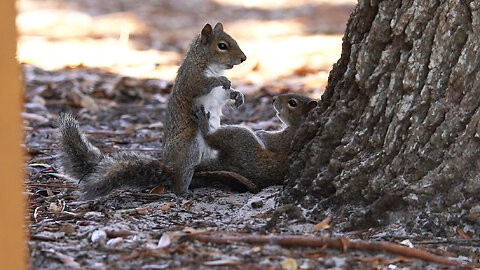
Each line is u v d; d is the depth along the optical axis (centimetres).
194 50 1264
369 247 865
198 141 1179
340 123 1009
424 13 946
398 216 938
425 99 938
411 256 857
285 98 1238
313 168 1024
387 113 960
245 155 1163
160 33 3262
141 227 962
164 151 1215
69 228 933
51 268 820
